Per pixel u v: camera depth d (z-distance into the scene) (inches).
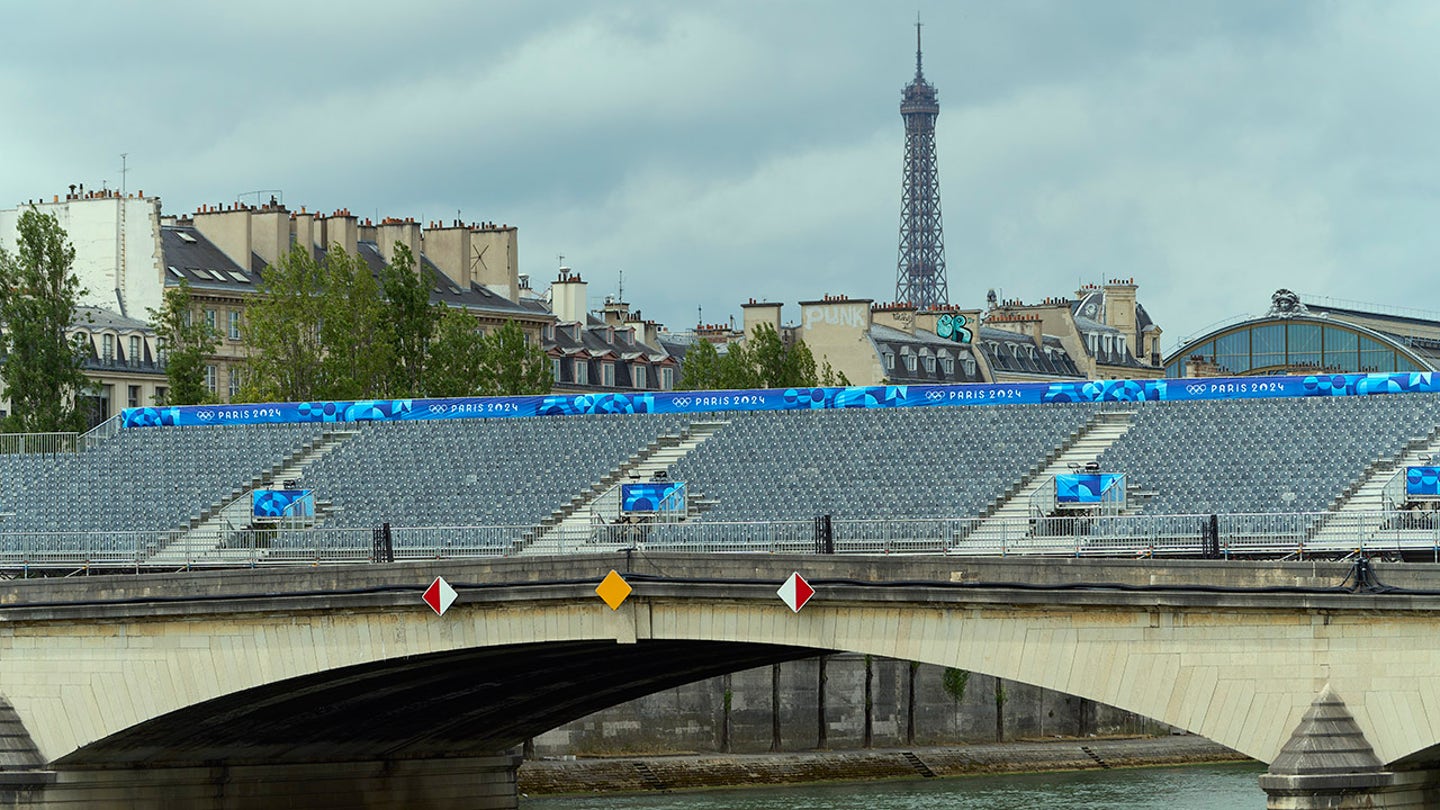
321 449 4832.7
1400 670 2659.9
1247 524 3627.0
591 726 5442.9
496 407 4859.7
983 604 2876.5
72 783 3452.3
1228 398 4456.2
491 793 4333.2
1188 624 2765.7
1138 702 2790.4
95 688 3395.7
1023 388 4581.7
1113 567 2805.1
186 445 4891.7
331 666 3257.9
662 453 4650.6
